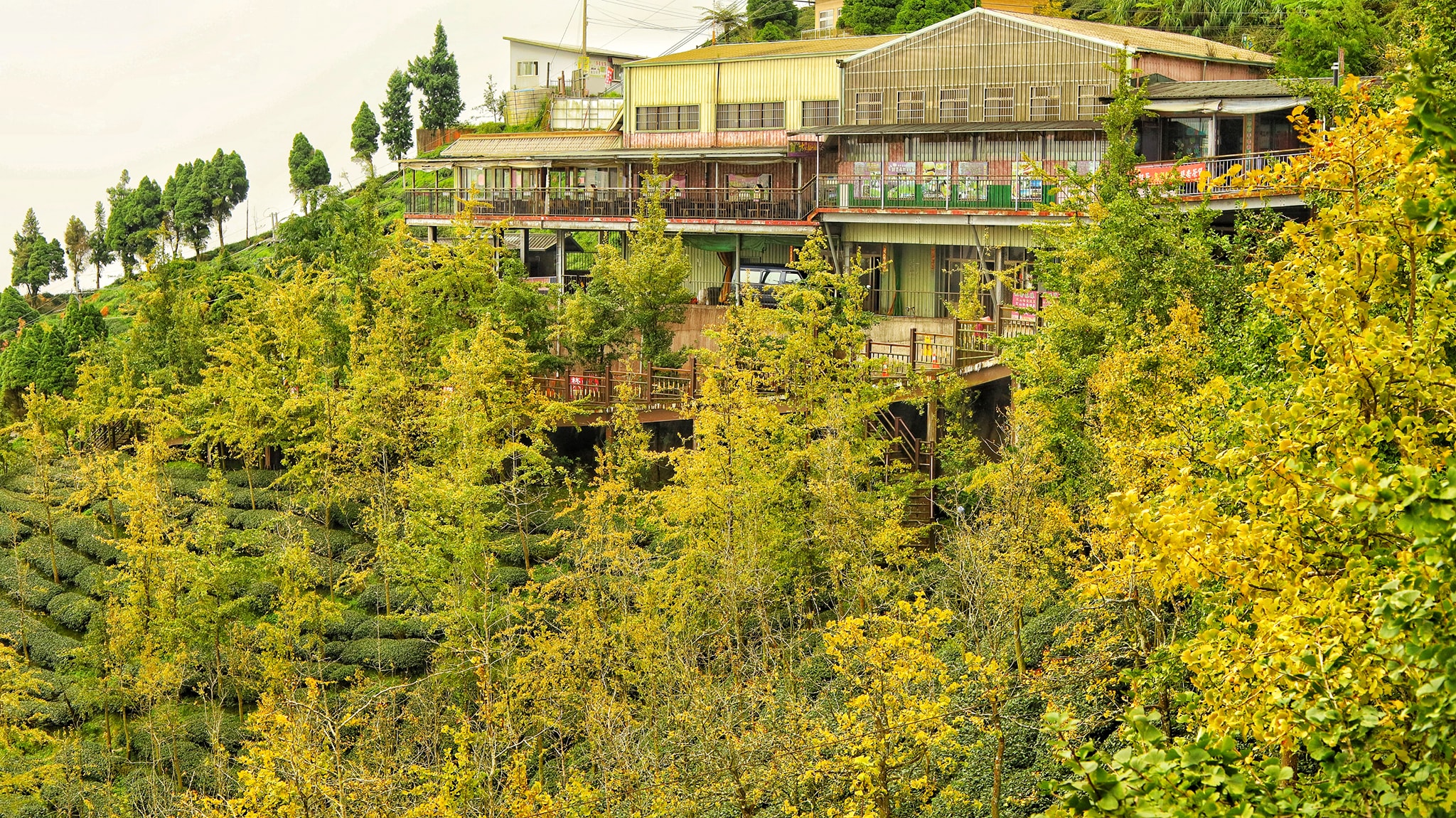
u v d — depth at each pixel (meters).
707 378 32.88
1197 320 22.80
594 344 44.44
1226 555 10.27
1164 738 8.92
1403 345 9.89
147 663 33.06
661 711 26.91
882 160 53.94
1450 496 7.76
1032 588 24.62
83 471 45.16
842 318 36.56
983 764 23.67
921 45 54.84
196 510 44.72
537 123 83.00
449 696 30.83
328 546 39.38
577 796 22.91
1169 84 46.53
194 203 105.06
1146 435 20.83
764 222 55.53
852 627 21.48
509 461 44.25
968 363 38.16
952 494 34.50
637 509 32.91
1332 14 41.28
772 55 60.41
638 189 58.50
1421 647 8.06
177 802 28.39
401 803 22.88
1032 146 49.53
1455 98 8.73
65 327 67.75
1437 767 8.27
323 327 49.56
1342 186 11.80
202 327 54.84
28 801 32.12
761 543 29.61
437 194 66.56
